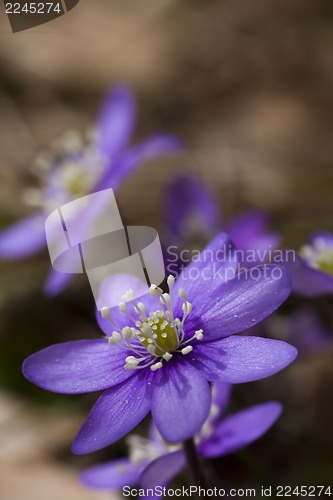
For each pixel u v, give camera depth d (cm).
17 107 33
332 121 31
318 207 25
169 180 27
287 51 36
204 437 15
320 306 18
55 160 24
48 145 31
